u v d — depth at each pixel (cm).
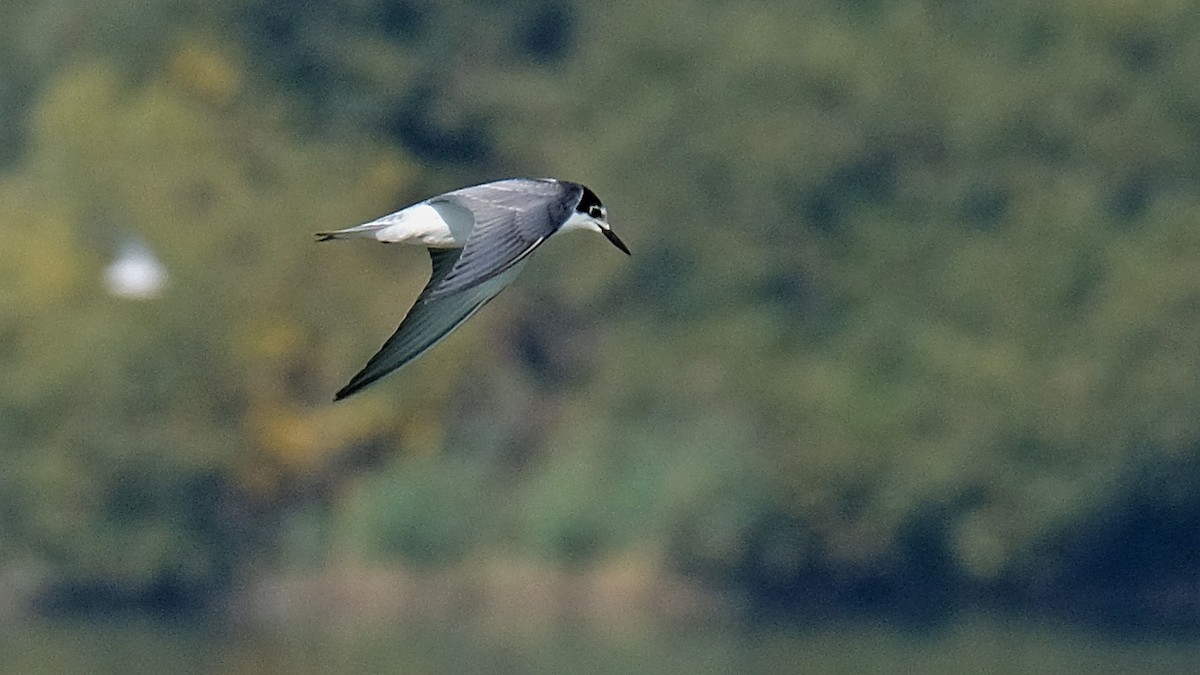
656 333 4566
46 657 3512
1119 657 3538
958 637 3791
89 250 4075
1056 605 4209
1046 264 4300
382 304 4366
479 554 4216
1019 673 3338
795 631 3859
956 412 4116
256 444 4209
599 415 4481
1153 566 4241
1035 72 4497
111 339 3962
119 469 3997
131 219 4166
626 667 3344
